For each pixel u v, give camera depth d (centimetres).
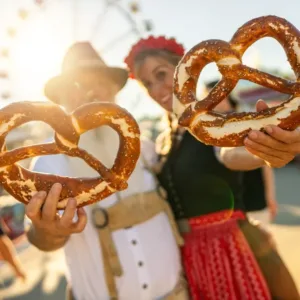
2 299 206
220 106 119
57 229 72
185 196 102
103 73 103
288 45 72
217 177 101
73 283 94
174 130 107
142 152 107
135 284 90
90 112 72
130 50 107
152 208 96
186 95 76
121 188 75
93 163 74
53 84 103
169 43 103
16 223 229
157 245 94
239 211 103
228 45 75
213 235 100
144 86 108
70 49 111
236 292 97
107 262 90
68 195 72
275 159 72
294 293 104
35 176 73
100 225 91
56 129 71
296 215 325
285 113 70
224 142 73
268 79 73
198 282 99
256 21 75
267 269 103
